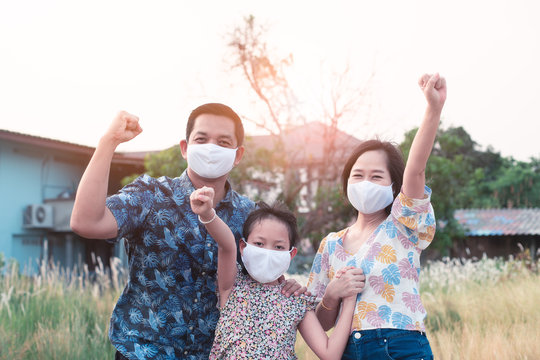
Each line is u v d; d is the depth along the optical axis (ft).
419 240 8.87
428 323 21.16
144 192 8.81
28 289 23.62
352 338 8.64
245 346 8.46
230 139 8.86
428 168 59.93
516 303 23.39
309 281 9.91
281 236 8.81
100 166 7.51
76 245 68.90
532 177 135.64
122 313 8.75
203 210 7.67
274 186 55.06
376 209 9.08
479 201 130.52
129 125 7.60
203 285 8.93
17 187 64.64
